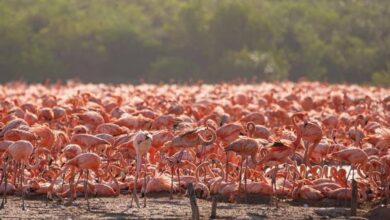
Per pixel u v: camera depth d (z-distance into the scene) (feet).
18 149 113.70
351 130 155.63
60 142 139.85
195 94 257.96
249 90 281.33
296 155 135.74
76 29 639.35
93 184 124.06
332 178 128.88
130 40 647.56
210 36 648.38
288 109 214.48
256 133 143.43
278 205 116.37
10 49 616.39
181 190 125.59
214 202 107.96
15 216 107.96
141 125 160.56
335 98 226.38
